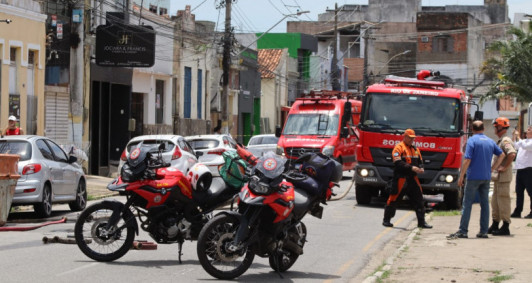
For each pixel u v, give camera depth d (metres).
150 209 12.65
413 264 13.55
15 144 19.77
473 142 16.97
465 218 17.22
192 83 51.91
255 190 11.55
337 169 12.73
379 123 24.92
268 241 11.80
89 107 37.56
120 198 26.62
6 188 17.70
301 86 78.94
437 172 24.39
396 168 19.48
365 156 24.95
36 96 33.03
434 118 24.69
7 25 30.55
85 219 12.90
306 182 12.41
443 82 25.59
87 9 35.91
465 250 15.27
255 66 65.62
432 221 21.11
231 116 60.72
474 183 17.02
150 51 36.50
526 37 58.59
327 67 83.56
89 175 35.88
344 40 97.69
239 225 11.62
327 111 34.75
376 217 22.17
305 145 33.62
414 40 100.12
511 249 15.38
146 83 44.53
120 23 37.72
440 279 12.02
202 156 28.72
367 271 13.29
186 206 12.73
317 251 15.34
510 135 83.25
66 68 35.88
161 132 46.38
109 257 12.97
